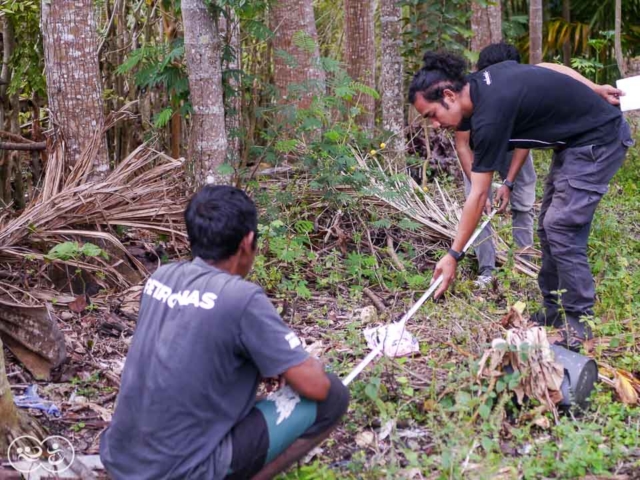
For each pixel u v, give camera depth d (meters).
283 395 3.09
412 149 8.20
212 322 2.87
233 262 3.06
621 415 3.80
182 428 2.87
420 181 7.94
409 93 4.32
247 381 2.99
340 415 3.20
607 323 4.73
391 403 3.83
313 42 6.61
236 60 6.75
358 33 9.18
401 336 4.26
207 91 5.80
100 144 5.55
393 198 6.39
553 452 3.51
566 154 4.56
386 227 6.28
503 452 3.55
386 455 3.53
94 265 5.27
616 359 4.52
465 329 4.66
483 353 3.94
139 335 3.00
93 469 3.46
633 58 12.41
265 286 5.54
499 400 3.69
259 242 5.87
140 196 5.61
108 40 7.11
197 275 2.98
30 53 6.42
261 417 3.01
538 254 6.22
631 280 5.40
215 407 2.91
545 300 5.05
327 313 5.30
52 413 3.93
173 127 7.08
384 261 6.18
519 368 3.77
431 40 8.17
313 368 2.94
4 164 6.33
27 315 4.37
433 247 6.44
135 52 6.20
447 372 4.14
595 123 4.48
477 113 4.22
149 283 3.08
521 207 6.11
